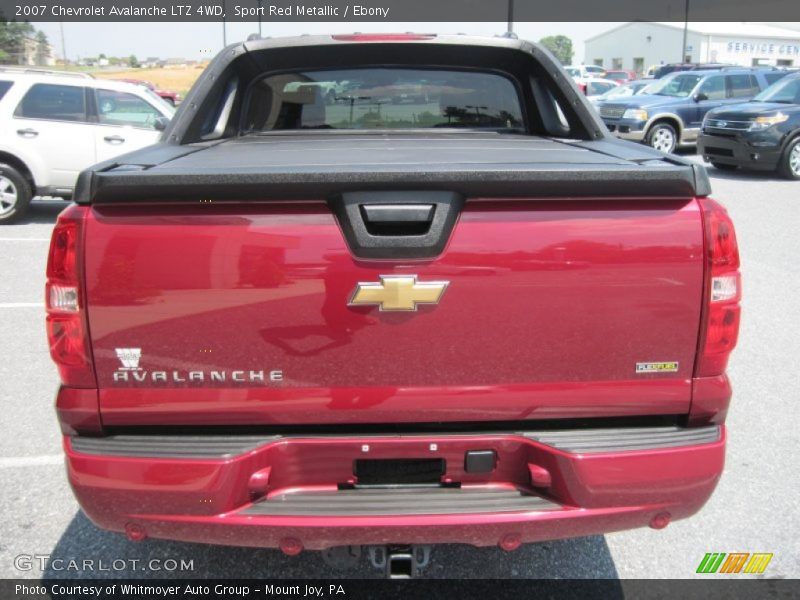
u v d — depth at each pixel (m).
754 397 4.54
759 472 3.66
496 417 2.17
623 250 2.08
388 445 2.15
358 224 2.02
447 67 3.93
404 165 2.08
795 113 13.47
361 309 2.06
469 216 2.05
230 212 2.02
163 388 2.11
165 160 2.49
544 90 3.87
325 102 3.98
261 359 2.09
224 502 2.10
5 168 9.80
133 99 10.30
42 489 3.47
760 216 10.27
